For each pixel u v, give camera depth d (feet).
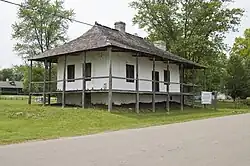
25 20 163.63
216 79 166.61
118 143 36.32
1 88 328.49
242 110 117.50
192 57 143.84
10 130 49.55
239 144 34.81
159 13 146.92
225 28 145.28
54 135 45.34
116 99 85.61
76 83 89.76
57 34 167.73
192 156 28.09
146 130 50.47
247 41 206.90
